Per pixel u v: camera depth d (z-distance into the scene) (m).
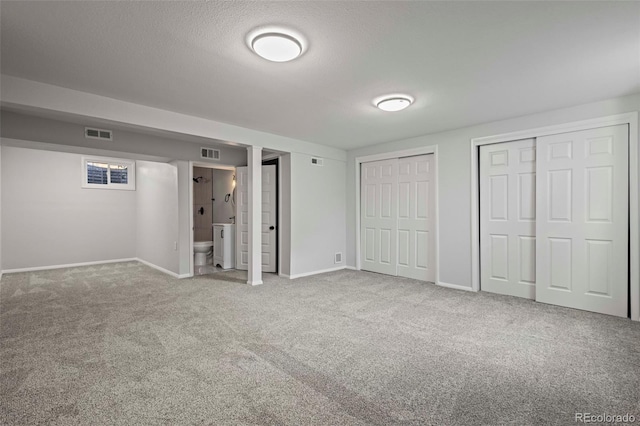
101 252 6.40
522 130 3.69
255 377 2.01
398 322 2.99
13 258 5.44
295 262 5.03
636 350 2.38
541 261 3.60
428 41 2.05
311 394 1.83
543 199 3.58
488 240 4.07
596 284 3.25
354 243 5.72
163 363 2.19
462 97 3.06
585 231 3.31
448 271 4.38
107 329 2.80
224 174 6.85
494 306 3.47
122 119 3.17
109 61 2.33
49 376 2.00
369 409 1.69
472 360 2.24
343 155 5.79
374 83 2.72
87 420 1.58
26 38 2.01
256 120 3.89
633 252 3.02
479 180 4.14
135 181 6.85
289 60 2.28
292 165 4.96
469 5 1.68
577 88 2.85
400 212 5.06
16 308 3.42
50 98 2.75
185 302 3.65
